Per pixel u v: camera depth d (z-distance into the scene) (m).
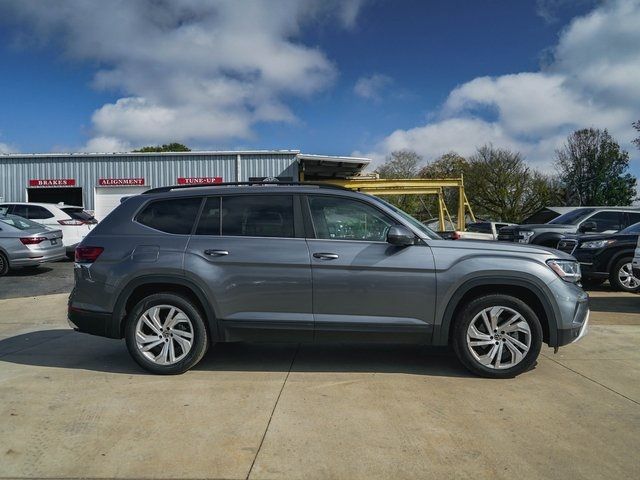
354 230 4.97
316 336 4.86
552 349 5.88
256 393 4.45
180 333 4.93
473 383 4.72
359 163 24.30
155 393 4.46
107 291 4.96
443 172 55.38
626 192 55.72
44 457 3.33
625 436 3.63
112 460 3.29
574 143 56.50
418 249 4.83
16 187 24.61
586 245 10.37
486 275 4.75
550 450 3.42
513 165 48.00
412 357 5.57
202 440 3.56
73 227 15.14
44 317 7.91
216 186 5.30
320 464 3.24
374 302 4.80
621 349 5.90
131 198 5.29
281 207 5.05
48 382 4.76
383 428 3.74
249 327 4.87
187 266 4.86
